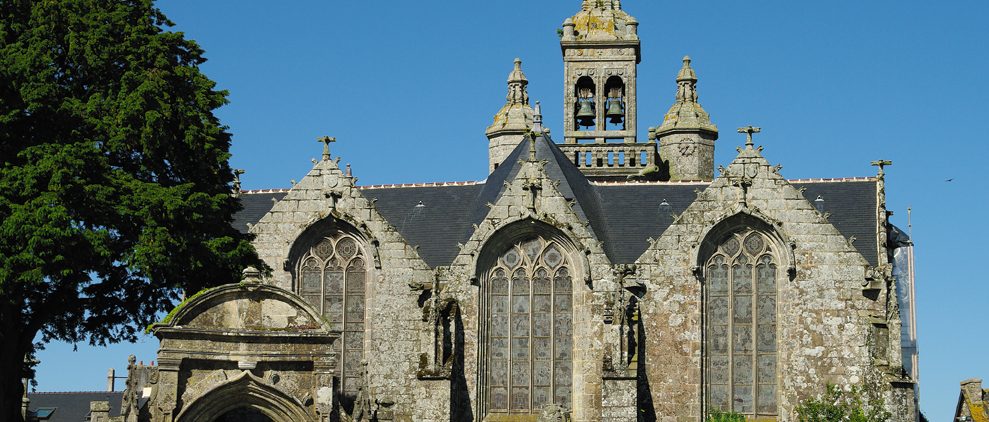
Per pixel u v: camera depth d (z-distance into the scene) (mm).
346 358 82000
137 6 76062
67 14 73188
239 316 69688
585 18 109062
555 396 79812
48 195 68125
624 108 107812
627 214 85625
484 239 80438
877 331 78750
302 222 82688
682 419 79188
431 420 77375
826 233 80000
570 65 108250
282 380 69438
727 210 80438
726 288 80688
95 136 72375
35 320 73312
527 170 81000
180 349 68375
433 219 86750
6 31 73062
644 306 80125
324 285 82688
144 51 74062
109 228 70500
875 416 77500
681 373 79500
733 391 79938
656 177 106375
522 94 112312
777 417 79500
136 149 73750
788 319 79750
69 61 73875
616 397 76750
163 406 67812
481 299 80375
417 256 82000
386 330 81375
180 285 72812
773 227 80125
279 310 70125
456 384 79188
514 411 79938
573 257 80250
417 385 77812
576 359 79375
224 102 76938
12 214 67562
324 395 69500
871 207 84188
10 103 70812
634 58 108312
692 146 110375
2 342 71562
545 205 80438
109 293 74375
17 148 71062
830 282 79625
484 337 80250
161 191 71125
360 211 82688
